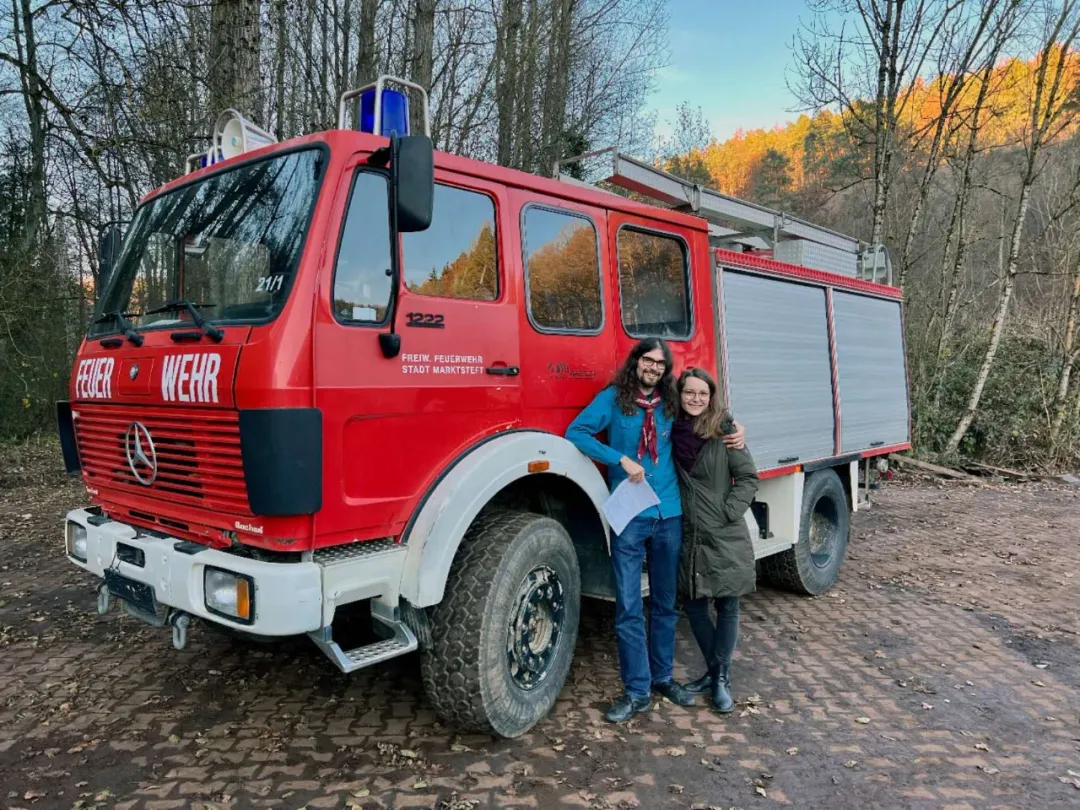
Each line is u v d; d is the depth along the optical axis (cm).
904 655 447
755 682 405
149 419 313
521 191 354
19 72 874
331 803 284
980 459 1296
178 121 771
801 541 538
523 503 389
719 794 297
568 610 357
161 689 378
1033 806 293
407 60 1154
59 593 528
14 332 1105
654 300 425
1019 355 1394
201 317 290
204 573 280
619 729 348
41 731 334
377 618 301
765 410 489
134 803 281
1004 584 602
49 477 1012
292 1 1231
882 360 651
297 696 372
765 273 495
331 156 286
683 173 2614
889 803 294
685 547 360
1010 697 392
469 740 333
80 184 1238
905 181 1585
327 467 271
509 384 341
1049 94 1229
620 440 357
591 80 1622
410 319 300
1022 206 1256
